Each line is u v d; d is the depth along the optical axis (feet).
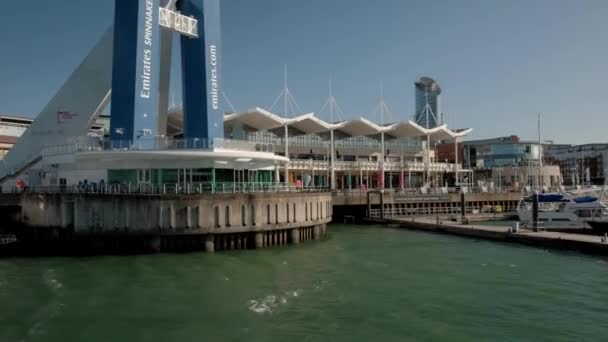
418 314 73.67
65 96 169.68
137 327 67.21
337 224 211.00
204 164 137.69
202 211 123.95
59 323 68.85
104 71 166.71
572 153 508.94
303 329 66.80
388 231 181.57
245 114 210.79
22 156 171.01
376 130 265.13
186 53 157.89
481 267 108.58
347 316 72.43
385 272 102.83
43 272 102.37
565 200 177.37
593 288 89.40
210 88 155.94
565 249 131.34
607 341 62.95
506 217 224.33
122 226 124.06
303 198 142.51
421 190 238.89
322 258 118.32
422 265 110.63
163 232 122.52
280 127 246.68
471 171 330.95
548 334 65.41
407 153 314.76
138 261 113.19
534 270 105.29
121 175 140.87
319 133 270.46
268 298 81.15
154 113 145.89
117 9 145.79
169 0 158.92
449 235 166.61
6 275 99.76
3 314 73.00
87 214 126.52
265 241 133.80
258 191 135.64
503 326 68.49
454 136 303.68
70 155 149.59
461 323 69.67
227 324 68.49
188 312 73.61
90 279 94.94
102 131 195.52
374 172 288.51
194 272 100.73
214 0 159.74
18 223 137.90
